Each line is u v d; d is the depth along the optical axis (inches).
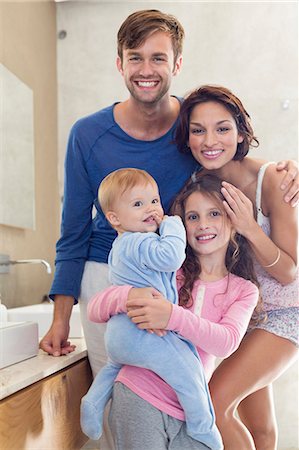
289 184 67.4
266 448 69.1
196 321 54.3
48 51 84.9
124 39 66.9
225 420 63.7
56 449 58.8
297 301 65.7
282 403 75.4
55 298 70.0
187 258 63.4
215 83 79.2
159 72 66.8
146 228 57.2
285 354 65.8
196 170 68.1
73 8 83.5
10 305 86.3
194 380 53.9
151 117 68.4
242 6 79.4
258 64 78.7
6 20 86.0
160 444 54.2
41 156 85.9
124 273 56.5
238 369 64.9
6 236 86.3
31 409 53.2
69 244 70.1
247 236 64.5
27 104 85.5
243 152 67.7
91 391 57.1
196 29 80.0
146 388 54.9
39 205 87.1
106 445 66.9
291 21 78.5
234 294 61.2
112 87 82.5
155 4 81.0
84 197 70.3
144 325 54.2
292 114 77.1
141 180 57.6
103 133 70.0
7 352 59.2
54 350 67.0
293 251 66.9
